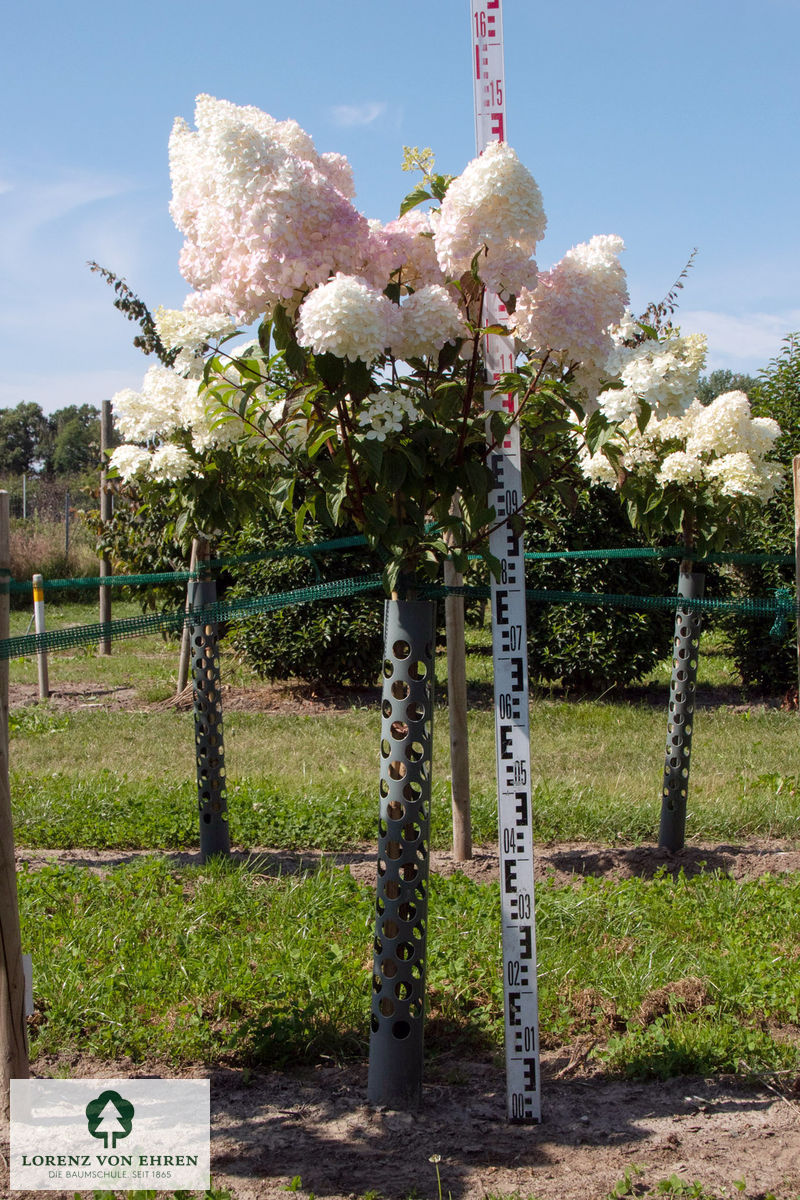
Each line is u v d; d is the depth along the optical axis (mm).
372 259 2816
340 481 2928
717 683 12398
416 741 3096
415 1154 2875
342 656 10680
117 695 11453
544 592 5645
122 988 3742
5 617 3096
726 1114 3100
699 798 6766
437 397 2998
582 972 3936
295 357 2781
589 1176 2748
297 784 7074
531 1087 3031
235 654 11750
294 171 2623
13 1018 3020
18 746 8531
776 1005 3693
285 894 4715
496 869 5355
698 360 4539
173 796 6512
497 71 2934
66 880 4859
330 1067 3428
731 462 4938
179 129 3072
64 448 76000
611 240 2893
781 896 4688
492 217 2656
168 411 4793
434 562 3084
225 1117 3090
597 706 10461
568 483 3465
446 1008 3725
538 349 2900
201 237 2852
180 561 12375
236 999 3686
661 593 10875
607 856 5555
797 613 4922
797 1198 2619
